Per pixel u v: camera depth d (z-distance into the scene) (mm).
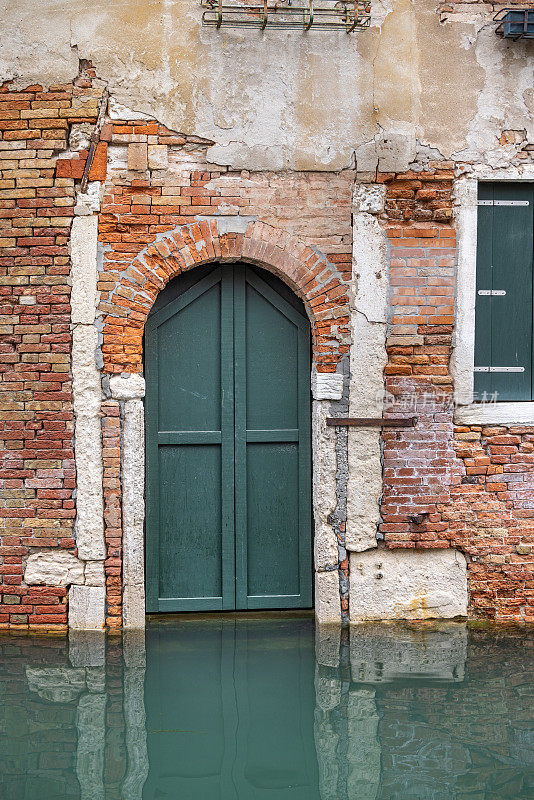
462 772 3664
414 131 5266
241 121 5172
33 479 5164
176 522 5473
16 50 5090
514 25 5148
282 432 5488
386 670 4625
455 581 5383
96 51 5094
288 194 5219
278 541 5520
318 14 5148
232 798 3451
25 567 5184
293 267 5230
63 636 5098
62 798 3451
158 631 5207
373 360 5301
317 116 5207
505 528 5391
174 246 5172
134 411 5176
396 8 5219
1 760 3725
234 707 4184
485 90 5297
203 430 5473
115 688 4387
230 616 5480
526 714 4121
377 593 5348
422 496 5336
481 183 5422
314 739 3908
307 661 4754
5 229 5133
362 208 5254
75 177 5129
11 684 4430
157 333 5414
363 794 3479
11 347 5160
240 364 5453
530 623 5383
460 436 5363
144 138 5133
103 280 5141
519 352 5516
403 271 5293
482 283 5488
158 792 3504
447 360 5355
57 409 5156
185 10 5094
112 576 5188
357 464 5305
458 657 4816
